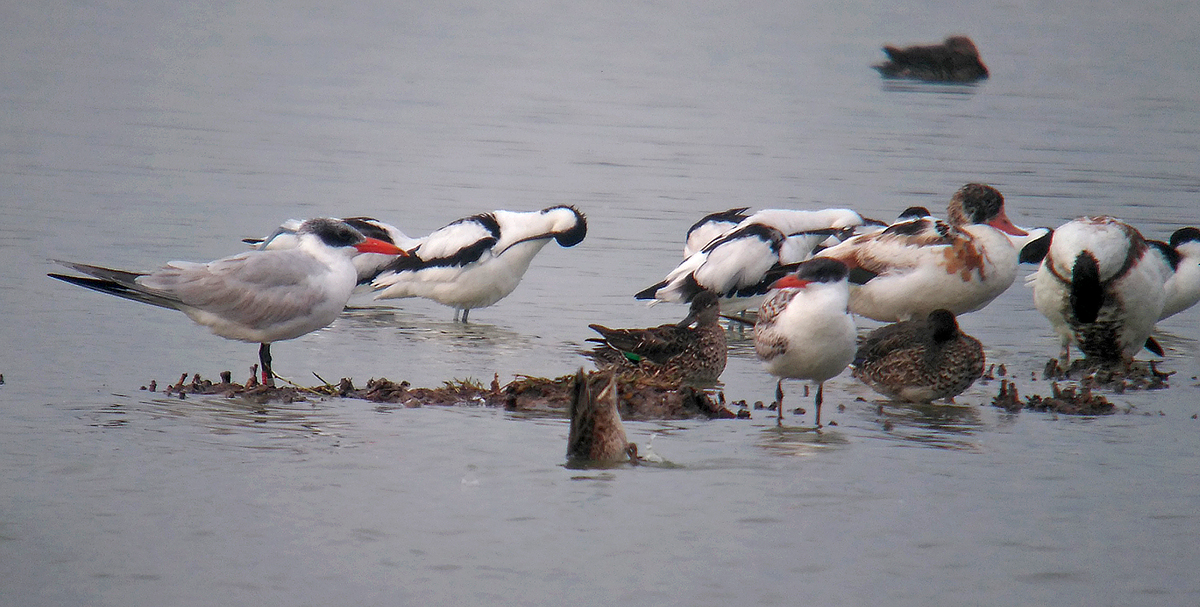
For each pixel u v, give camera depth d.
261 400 12.73
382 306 18.81
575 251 21.75
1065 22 62.53
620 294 18.97
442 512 9.80
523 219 18.06
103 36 51.12
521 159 30.69
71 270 18.42
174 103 37.28
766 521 9.79
